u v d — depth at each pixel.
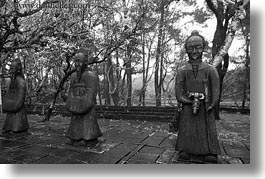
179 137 4.26
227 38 6.95
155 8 9.05
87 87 5.20
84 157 4.51
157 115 9.50
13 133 6.31
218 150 3.98
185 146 4.15
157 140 5.90
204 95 4.01
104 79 17.25
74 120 5.36
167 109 9.70
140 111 10.06
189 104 4.16
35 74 12.00
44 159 4.41
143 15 8.12
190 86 4.11
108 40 8.34
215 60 6.94
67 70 8.65
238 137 6.26
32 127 7.88
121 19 8.07
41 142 5.68
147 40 13.57
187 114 4.18
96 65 15.94
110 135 6.52
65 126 8.10
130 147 5.21
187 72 4.15
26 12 6.14
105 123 8.74
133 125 8.27
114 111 10.26
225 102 17.25
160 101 14.91
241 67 14.98
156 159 4.37
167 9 13.35
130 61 13.19
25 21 7.62
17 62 6.54
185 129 4.18
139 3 8.15
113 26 8.06
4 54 7.61
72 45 7.34
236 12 6.90
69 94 5.38
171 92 15.77
